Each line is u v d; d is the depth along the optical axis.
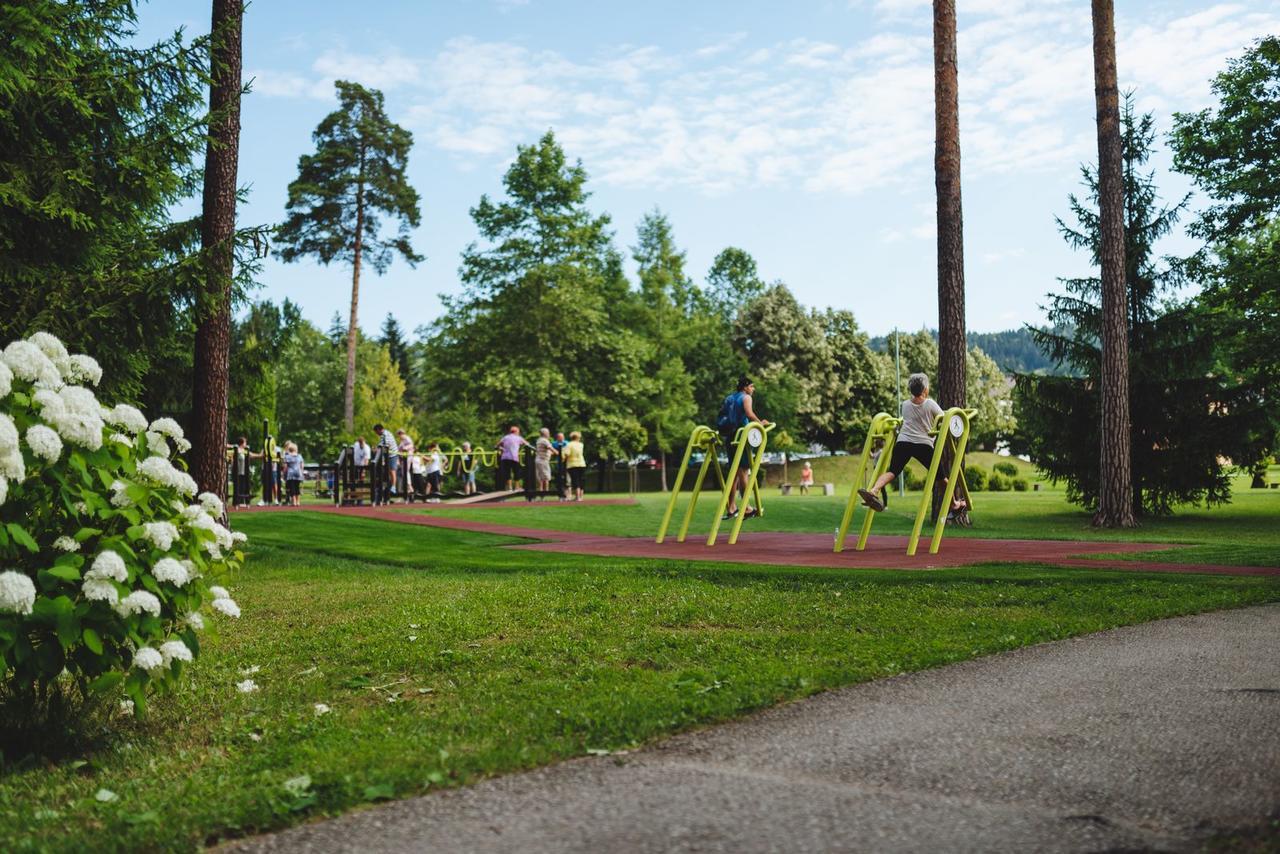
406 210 53.88
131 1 13.59
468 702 5.54
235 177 13.90
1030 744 4.17
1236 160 28.08
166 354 17.53
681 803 3.53
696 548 14.77
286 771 4.25
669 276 63.94
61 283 12.12
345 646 7.45
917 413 13.41
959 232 20.86
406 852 3.18
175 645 4.84
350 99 54.12
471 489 34.09
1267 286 26.98
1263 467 27.52
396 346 127.06
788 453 69.06
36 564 4.76
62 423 4.68
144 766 4.71
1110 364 22.47
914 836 3.17
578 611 8.65
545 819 3.42
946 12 20.89
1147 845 3.05
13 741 5.05
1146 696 4.97
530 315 53.44
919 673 5.68
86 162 12.73
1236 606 8.20
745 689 5.27
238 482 28.08
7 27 11.73
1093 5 22.70
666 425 58.47
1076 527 22.56
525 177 53.41
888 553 13.51
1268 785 3.58
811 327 75.44
